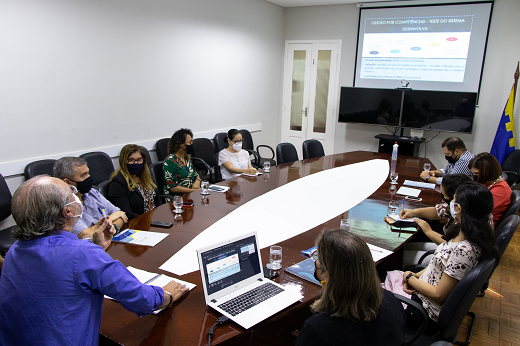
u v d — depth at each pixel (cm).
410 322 171
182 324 132
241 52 586
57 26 335
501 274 316
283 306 140
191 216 245
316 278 161
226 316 133
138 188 276
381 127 630
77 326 110
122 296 115
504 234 178
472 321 244
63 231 113
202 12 499
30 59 318
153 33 433
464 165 349
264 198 288
